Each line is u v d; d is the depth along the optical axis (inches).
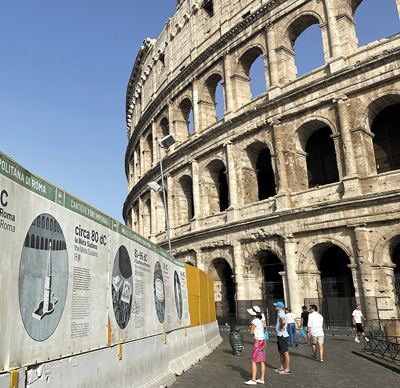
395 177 1275.8
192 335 872.9
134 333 541.6
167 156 2154.3
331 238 1365.7
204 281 1095.6
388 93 1315.2
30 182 343.6
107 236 489.1
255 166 1749.5
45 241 358.0
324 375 693.9
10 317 302.5
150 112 2527.1
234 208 1688.0
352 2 1513.3
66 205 401.1
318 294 1368.1
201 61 2022.6
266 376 692.7
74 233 410.3
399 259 1369.3
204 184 1914.4
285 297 1448.1
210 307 1145.4
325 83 1439.5
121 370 485.1
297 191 1492.4
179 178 2121.1
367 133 1379.2
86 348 410.3
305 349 1016.9
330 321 1341.0
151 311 622.5
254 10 1774.1
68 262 393.4
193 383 638.5
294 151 1534.2
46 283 353.1
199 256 1856.5
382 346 949.2
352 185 1322.6
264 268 1754.4
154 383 578.9
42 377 335.6
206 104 2036.2
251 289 1598.2
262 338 645.3
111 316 475.5
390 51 1289.4
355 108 1382.9
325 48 1491.1
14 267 312.0
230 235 1691.7
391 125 1430.9
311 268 1427.2
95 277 445.4
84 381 400.5
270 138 1608.0
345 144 1366.9
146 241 644.7
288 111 1537.9
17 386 301.1
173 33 2347.4
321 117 1461.6
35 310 334.0
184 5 2263.8
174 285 788.0
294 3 1604.3
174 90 2250.2
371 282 1250.0
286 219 1470.2
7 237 306.7
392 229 1246.9
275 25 1678.2
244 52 1796.3
